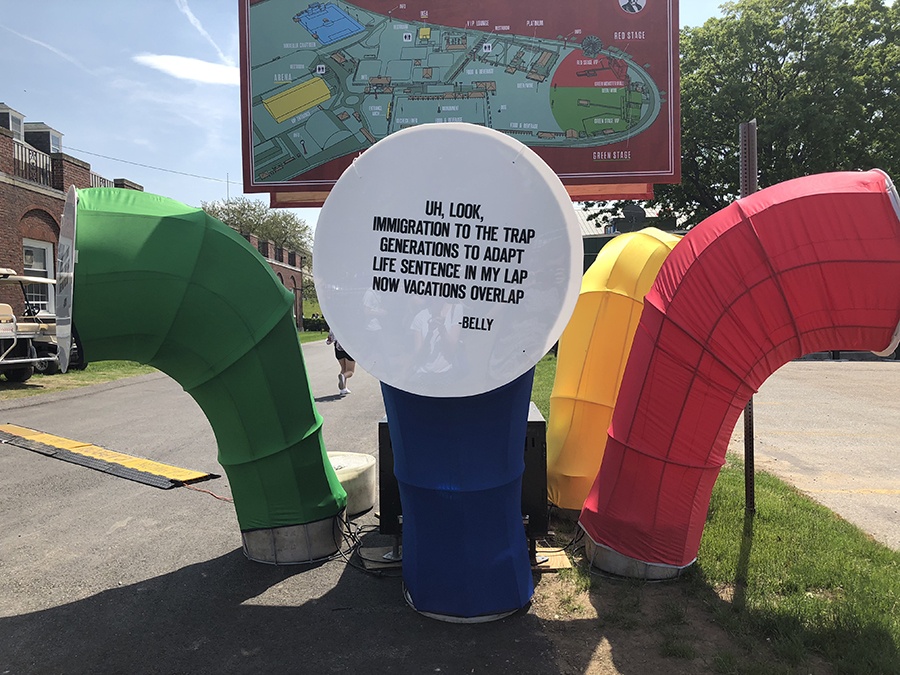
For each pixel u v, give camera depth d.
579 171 4.70
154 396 11.40
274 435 3.88
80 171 19.73
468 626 3.29
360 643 3.14
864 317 3.04
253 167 4.81
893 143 21.98
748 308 3.20
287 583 3.81
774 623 3.18
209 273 3.54
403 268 2.98
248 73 4.79
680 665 2.92
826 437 8.14
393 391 3.13
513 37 4.69
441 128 2.95
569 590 3.68
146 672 2.91
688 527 3.70
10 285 16.52
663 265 3.56
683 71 24.34
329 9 4.75
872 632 3.09
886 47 22.31
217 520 4.89
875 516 5.05
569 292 2.98
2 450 7.12
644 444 3.60
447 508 3.21
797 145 22.48
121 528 4.72
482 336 2.98
